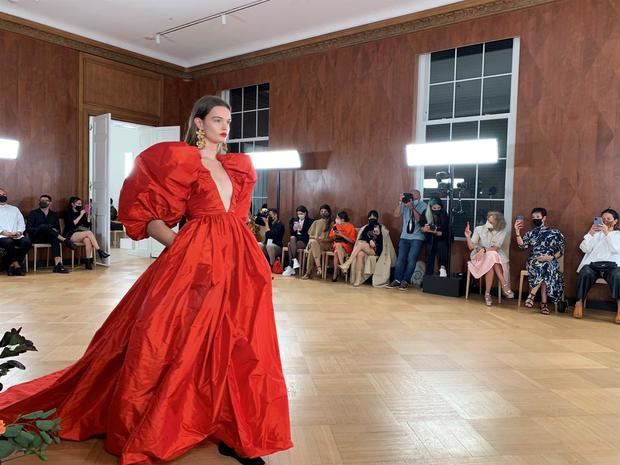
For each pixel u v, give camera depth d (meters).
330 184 7.92
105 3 7.07
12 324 3.95
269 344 1.91
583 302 5.07
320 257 7.32
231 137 9.46
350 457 1.93
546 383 2.88
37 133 7.78
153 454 1.67
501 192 6.43
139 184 1.87
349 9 7.11
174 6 7.13
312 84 8.09
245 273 1.95
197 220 1.94
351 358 3.32
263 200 8.96
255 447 1.77
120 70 8.82
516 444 2.09
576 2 5.70
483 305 5.48
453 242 6.67
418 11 6.89
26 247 6.84
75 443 1.93
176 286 1.81
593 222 5.54
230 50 9.04
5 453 1.22
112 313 2.06
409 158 6.40
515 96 6.26
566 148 5.79
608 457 1.98
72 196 8.20
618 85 5.46
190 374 1.78
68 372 2.04
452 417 2.36
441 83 6.95
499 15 6.28
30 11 7.42
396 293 6.16
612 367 3.23
